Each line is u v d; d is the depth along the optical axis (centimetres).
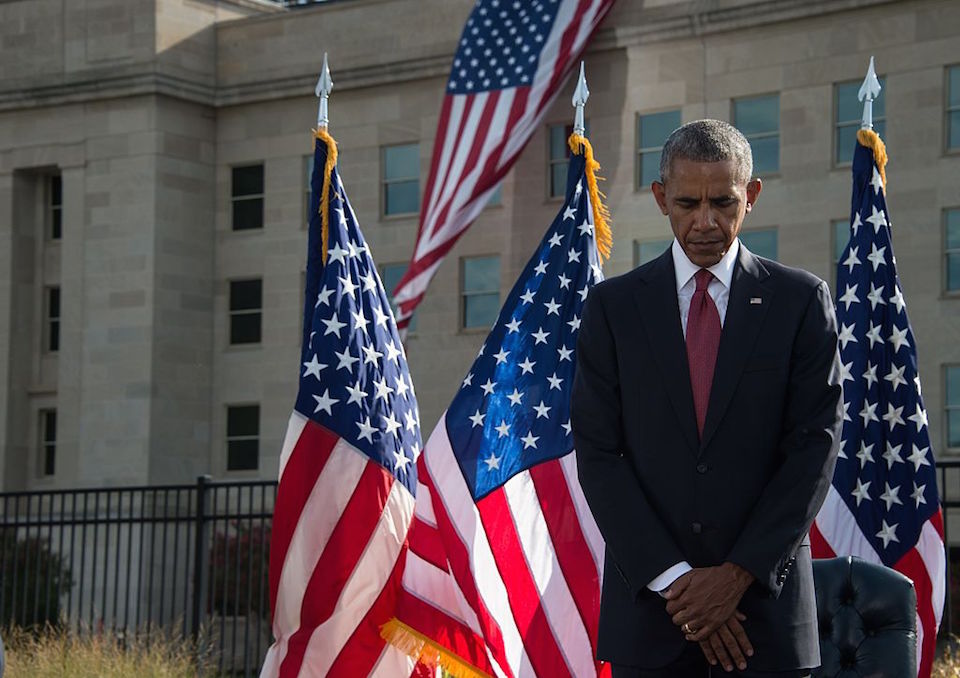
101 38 6144
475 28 5081
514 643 1272
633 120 5322
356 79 5909
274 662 1306
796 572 711
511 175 5584
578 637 1265
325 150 1376
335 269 1361
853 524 1380
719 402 715
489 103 4994
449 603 1302
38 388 6322
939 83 4912
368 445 1325
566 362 1334
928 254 4903
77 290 6162
